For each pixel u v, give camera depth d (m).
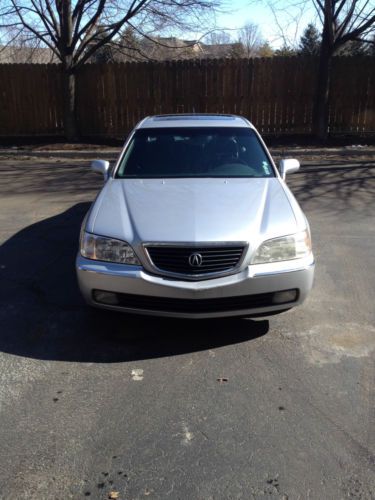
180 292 3.36
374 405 2.94
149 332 3.82
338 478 2.40
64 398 3.02
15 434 2.71
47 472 2.45
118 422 2.81
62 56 13.05
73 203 7.86
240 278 3.39
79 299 4.40
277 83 13.41
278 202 3.93
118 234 3.52
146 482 2.38
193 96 13.65
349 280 4.79
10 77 13.62
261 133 13.85
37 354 3.52
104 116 13.93
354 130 13.70
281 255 3.52
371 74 13.22
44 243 5.95
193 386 3.14
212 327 3.88
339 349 3.56
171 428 2.76
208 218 3.61
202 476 2.42
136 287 3.41
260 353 3.52
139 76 13.55
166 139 5.04
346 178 9.39
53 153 12.46
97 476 2.42
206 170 4.65
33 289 4.62
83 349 3.59
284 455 2.55
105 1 12.39
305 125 13.74
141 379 3.22
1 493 2.32
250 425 2.78
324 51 12.69
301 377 3.22
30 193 8.56
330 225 6.60
